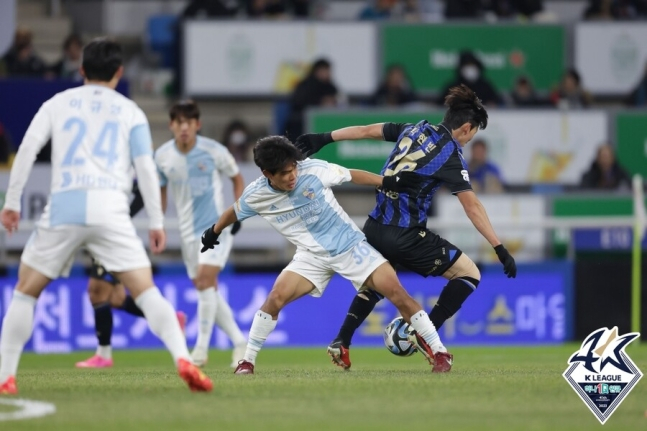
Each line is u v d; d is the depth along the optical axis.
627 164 53.00
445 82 58.69
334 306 43.81
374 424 15.93
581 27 59.81
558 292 45.09
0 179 42.12
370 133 24.84
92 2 65.38
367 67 58.12
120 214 18.67
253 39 57.41
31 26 63.31
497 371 24.92
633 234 45.72
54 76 55.25
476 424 16.02
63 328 42.09
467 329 44.53
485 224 23.44
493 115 52.22
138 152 18.92
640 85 58.41
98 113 18.89
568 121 52.59
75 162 18.58
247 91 57.53
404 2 62.19
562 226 42.94
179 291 42.56
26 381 22.38
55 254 18.62
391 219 24.08
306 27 57.78
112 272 18.77
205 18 57.81
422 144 23.84
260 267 43.53
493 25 59.03
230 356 40.00
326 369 27.23
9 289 41.41
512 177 52.38
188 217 32.19
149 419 16.30
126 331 42.78
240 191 33.06
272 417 16.53
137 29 65.56
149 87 61.53
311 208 23.23
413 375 23.33
